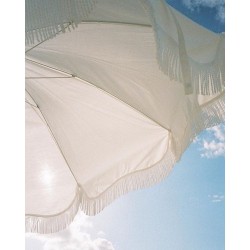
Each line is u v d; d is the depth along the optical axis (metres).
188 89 1.70
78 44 2.04
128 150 2.68
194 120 1.93
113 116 2.62
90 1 1.43
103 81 2.36
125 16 1.86
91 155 2.69
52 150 2.65
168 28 1.65
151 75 2.15
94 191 2.68
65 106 2.57
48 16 1.43
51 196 2.61
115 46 2.03
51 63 2.21
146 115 2.53
